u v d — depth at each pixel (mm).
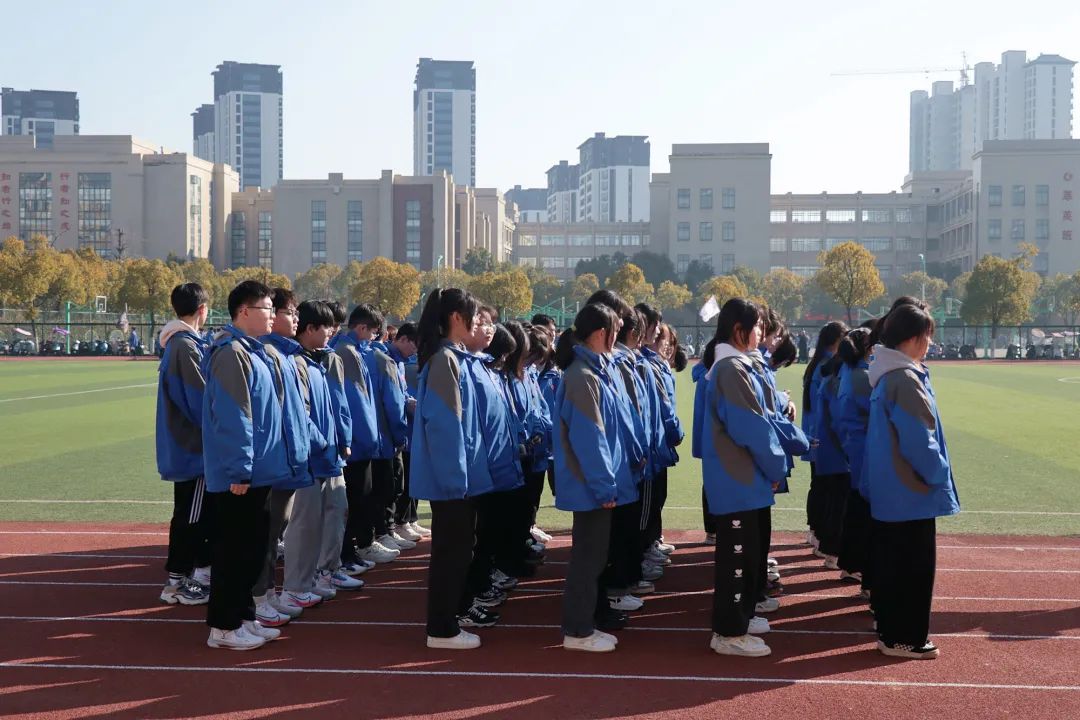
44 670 4883
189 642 5340
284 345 5891
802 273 119125
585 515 5195
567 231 128875
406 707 4406
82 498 9898
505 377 6512
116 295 57125
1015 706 4422
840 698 4516
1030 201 102188
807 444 5672
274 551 5867
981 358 53750
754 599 5199
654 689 4633
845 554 6434
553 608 6164
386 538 7824
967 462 12602
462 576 5281
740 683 4715
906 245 118312
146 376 31359
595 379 5180
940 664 4988
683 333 67062
